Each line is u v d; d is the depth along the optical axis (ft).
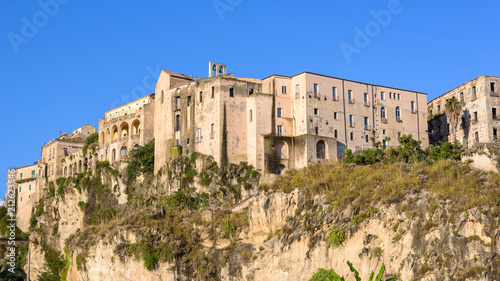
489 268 268.62
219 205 393.29
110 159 495.00
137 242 358.23
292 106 418.10
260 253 334.44
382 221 303.68
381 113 435.53
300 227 327.06
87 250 383.24
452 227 281.54
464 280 269.85
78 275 387.55
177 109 438.81
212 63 467.11
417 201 297.53
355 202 315.78
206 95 424.46
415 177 313.53
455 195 289.74
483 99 419.54
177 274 347.36
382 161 368.48
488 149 327.26
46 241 527.81
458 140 433.48
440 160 336.70
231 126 412.98
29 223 584.81
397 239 295.89
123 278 357.41
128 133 494.59
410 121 443.73
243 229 354.54
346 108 422.41
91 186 487.20
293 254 324.19
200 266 347.36
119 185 464.65
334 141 406.82
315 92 414.41
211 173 404.98
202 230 365.81
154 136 460.55
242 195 395.34
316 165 359.25
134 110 537.24
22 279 530.68
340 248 311.47
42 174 583.99
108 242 371.35
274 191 347.77
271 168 401.90
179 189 415.23
